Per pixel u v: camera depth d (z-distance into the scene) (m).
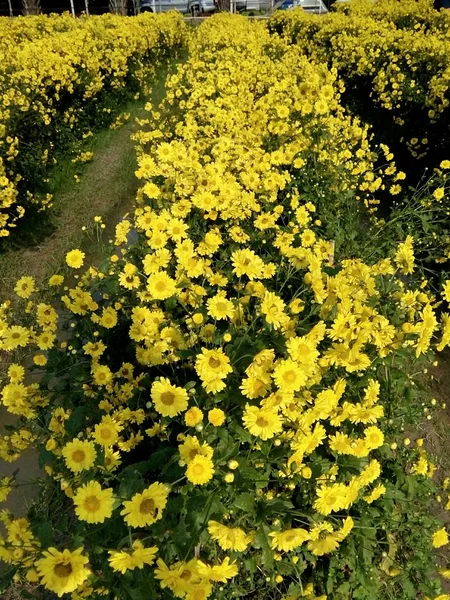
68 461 1.89
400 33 9.15
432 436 3.67
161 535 1.77
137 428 2.79
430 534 2.62
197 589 1.57
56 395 2.97
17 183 5.97
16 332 3.01
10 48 8.80
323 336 2.25
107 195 7.29
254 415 1.90
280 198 4.38
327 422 2.37
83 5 28.83
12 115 6.09
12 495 3.26
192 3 28.31
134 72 11.49
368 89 8.45
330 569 2.36
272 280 3.15
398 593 2.51
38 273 5.52
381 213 6.48
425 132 6.73
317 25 12.59
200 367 2.00
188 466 1.79
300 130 4.84
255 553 2.18
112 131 9.57
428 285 4.57
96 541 1.90
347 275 2.73
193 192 3.61
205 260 3.01
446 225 5.06
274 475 2.14
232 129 4.97
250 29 12.77
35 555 1.83
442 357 4.47
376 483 2.43
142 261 3.12
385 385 2.64
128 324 3.30
